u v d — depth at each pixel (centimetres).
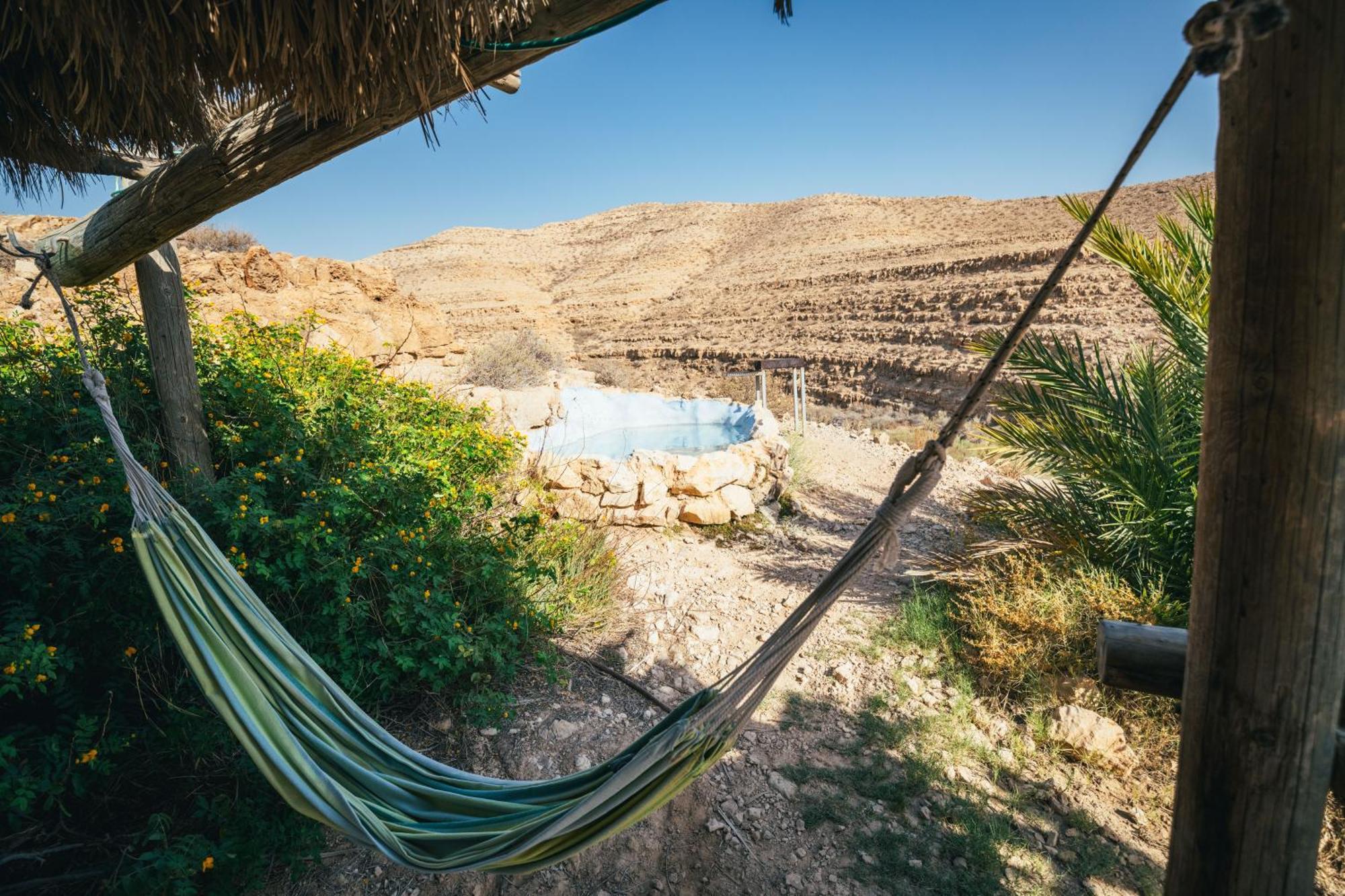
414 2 179
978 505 617
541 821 211
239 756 321
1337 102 127
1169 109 118
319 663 348
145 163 306
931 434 1241
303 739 241
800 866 346
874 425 1770
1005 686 468
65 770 272
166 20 177
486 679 417
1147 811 380
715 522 722
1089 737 412
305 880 315
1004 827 366
